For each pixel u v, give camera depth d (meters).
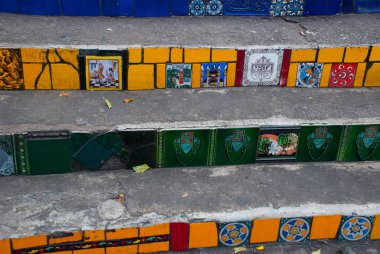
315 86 3.46
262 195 2.85
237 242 2.77
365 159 3.20
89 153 2.90
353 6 3.91
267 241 2.80
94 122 2.94
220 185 2.91
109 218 2.64
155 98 3.23
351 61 3.40
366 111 3.21
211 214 2.70
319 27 3.67
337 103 3.29
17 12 3.61
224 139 3.00
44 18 3.59
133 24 3.60
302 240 2.83
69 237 2.56
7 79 3.16
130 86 3.29
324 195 2.88
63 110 3.04
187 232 2.69
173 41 3.32
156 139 2.93
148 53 3.20
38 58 3.12
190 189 2.87
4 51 3.07
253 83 3.41
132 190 2.83
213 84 3.38
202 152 3.02
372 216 2.79
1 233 2.50
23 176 2.89
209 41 3.35
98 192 2.80
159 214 2.68
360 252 2.79
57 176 2.91
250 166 3.09
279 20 3.80
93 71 3.21
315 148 3.12
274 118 3.07
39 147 2.83
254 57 3.31
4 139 2.77
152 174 2.97
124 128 2.89
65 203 2.71
